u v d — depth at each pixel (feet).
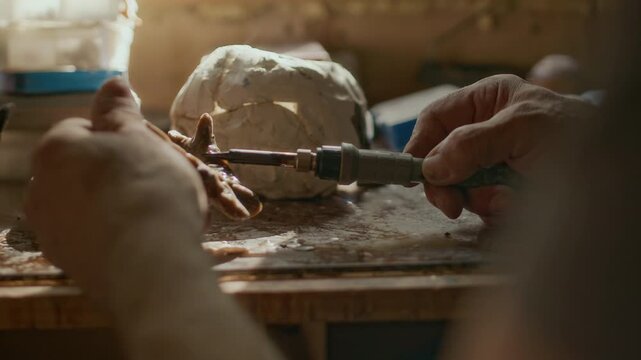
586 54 1.22
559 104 2.42
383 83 6.42
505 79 2.72
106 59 3.49
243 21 6.06
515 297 1.10
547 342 1.04
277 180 3.15
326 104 3.28
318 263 2.35
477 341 1.16
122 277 1.48
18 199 3.19
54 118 3.45
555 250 1.07
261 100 3.19
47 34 3.41
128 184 1.59
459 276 2.29
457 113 2.79
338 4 6.20
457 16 6.32
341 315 2.20
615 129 1.05
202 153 2.58
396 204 3.17
